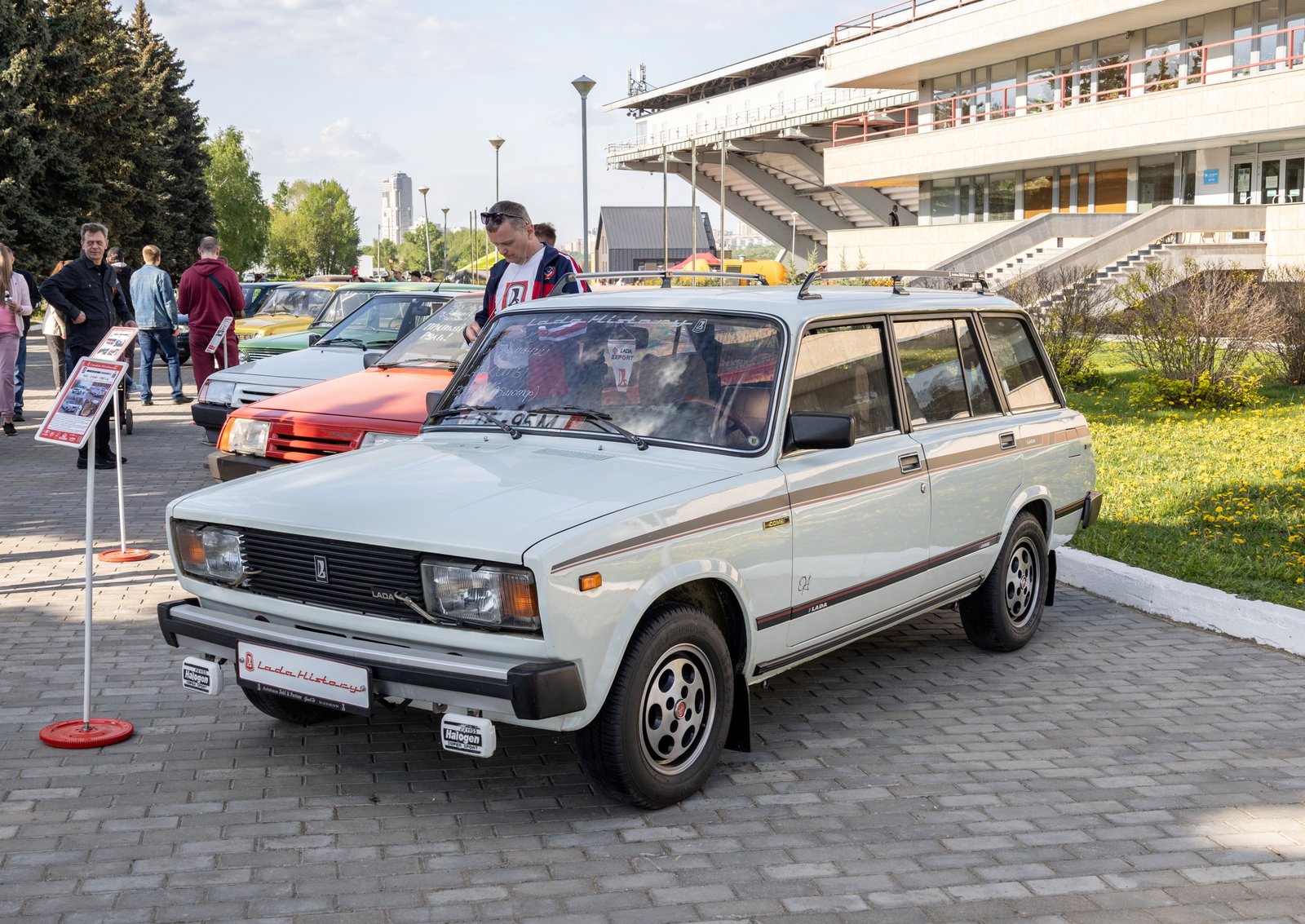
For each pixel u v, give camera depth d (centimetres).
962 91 4566
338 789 466
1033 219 3644
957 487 593
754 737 534
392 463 498
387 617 426
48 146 3956
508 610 401
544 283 748
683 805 458
